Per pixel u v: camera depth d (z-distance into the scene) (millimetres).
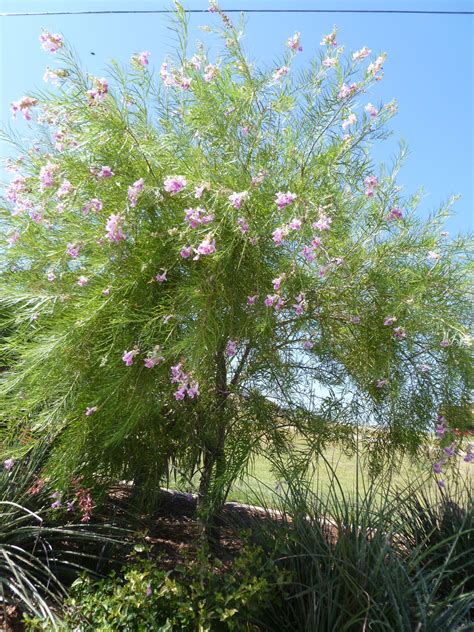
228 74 3012
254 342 3049
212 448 3309
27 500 3064
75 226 2910
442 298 3084
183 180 2533
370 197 3271
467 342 2695
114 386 2693
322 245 2822
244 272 2914
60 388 2934
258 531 2783
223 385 3240
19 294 2861
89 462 3141
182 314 2699
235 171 2906
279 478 3121
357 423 3420
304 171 2988
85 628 2154
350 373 3309
